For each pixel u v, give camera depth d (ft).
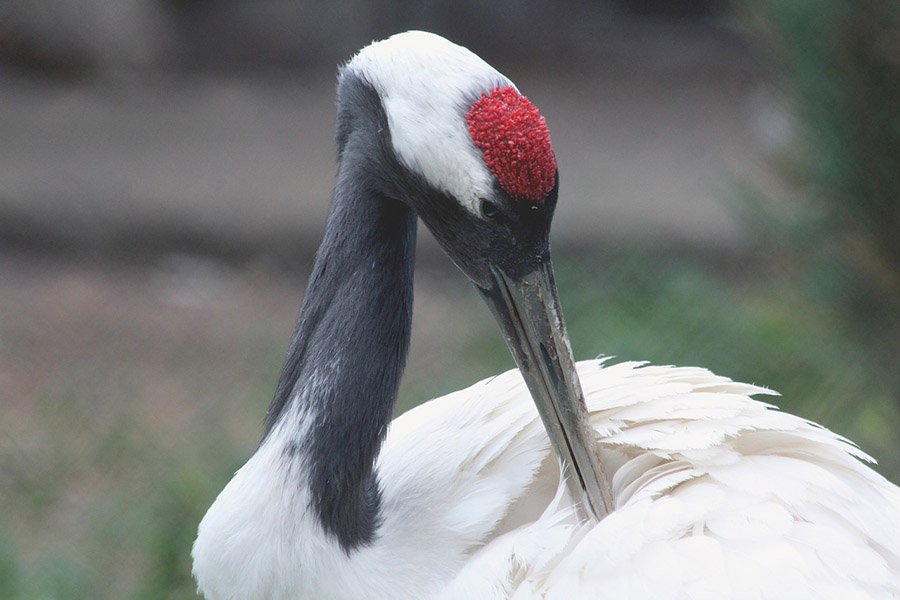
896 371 35.12
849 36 32.17
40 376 48.19
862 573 16.62
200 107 79.15
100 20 80.59
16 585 31.58
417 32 19.13
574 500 18.63
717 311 45.62
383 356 19.17
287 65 85.61
